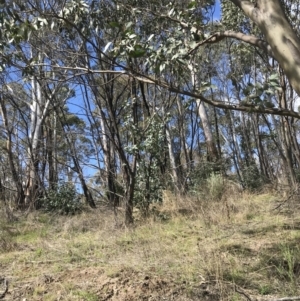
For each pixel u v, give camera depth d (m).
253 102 2.72
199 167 13.70
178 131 20.06
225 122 22.84
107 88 9.34
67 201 11.71
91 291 4.33
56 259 5.82
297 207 8.68
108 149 11.36
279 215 8.23
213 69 13.61
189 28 3.57
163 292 4.23
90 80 8.84
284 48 2.35
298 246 5.54
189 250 5.88
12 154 13.46
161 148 9.39
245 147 21.58
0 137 15.27
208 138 16.78
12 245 6.77
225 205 8.73
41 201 12.86
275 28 2.40
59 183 11.94
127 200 8.53
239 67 14.45
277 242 6.02
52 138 15.27
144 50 3.20
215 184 11.22
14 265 5.59
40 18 3.77
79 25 4.77
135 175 8.98
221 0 9.17
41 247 6.61
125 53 3.35
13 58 6.94
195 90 3.05
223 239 6.52
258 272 4.75
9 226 8.98
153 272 4.84
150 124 9.29
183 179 13.28
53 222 9.64
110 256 5.86
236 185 12.65
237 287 4.23
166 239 6.74
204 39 3.45
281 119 12.45
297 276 4.54
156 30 5.32
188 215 8.77
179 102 16.41
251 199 10.38
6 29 3.78
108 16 5.59
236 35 2.96
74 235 7.69
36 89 14.22
